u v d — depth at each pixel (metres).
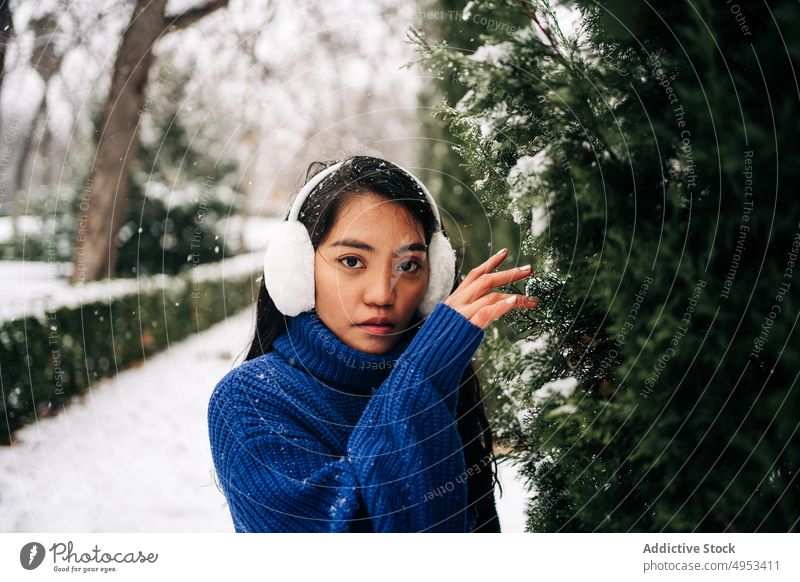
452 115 1.69
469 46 2.44
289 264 1.08
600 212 1.52
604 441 1.53
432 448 1.01
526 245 1.68
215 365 6.80
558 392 1.63
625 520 1.54
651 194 1.56
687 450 1.46
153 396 5.79
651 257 1.48
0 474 4.02
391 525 0.98
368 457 1.00
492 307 1.07
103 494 3.71
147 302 7.27
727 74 1.38
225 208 9.90
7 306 5.32
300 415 1.07
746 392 1.43
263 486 1.01
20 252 8.76
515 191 1.61
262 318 1.28
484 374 1.83
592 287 1.53
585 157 1.61
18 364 4.93
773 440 1.39
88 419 5.11
